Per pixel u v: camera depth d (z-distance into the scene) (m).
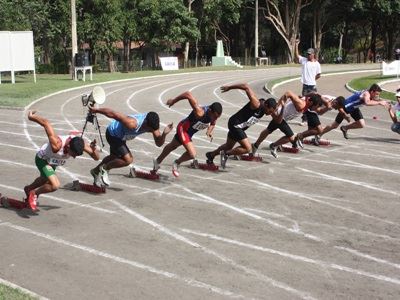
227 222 7.86
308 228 7.64
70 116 19.23
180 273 6.09
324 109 13.55
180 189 9.66
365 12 67.12
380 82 30.83
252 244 7.00
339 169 11.38
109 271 6.12
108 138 9.27
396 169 11.43
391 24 72.38
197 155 12.75
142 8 50.66
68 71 50.72
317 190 9.67
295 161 12.13
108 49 49.16
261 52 70.75
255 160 12.12
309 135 13.38
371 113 20.64
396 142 14.73
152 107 22.45
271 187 9.85
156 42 53.00
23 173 10.76
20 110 20.59
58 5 46.44
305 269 6.23
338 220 8.01
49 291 5.60
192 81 36.44
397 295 5.60
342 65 59.47
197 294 5.57
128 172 10.95
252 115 10.78
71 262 6.38
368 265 6.37
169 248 6.84
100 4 46.59
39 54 47.50
